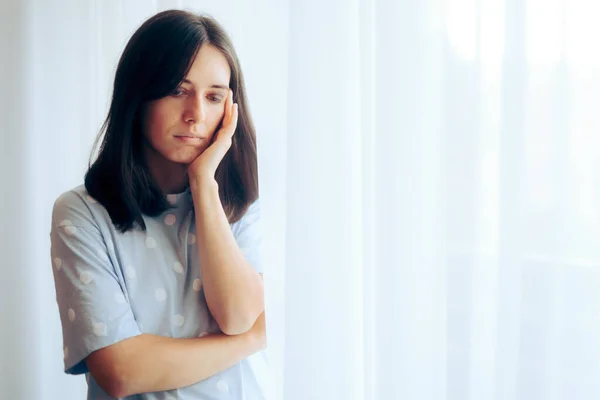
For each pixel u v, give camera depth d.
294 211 0.87
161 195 0.96
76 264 0.89
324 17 0.85
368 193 0.80
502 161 0.70
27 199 1.40
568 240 0.68
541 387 0.69
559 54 0.68
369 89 0.81
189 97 0.94
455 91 0.74
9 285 1.40
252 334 0.94
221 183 1.01
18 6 1.37
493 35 0.73
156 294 0.93
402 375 0.78
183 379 0.88
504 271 0.71
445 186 0.75
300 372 0.87
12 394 1.40
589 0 0.67
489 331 0.74
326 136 0.85
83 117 1.34
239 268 0.93
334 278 0.85
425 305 0.77
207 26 0.95
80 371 0.93
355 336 0.85
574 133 0.68
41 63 1.37
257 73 1.00
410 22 0.77
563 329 0.69
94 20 1.32
